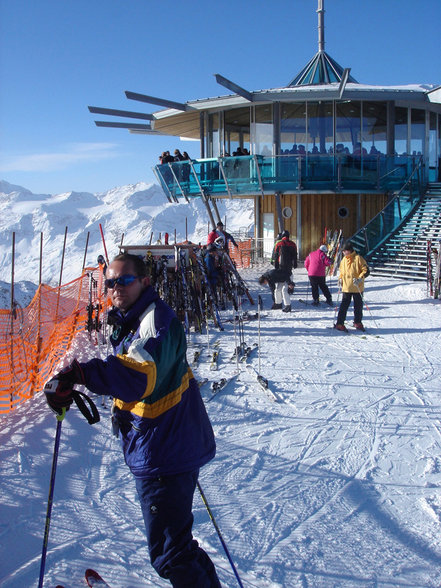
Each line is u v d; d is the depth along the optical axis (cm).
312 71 2586
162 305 293
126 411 291
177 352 285
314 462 513
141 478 284
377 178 2098
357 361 849
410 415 627
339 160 2055
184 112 2281
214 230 1460
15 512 416
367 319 1179
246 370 798
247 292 1423
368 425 599
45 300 1084
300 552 375
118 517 418
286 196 2292
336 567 359
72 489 457
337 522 414
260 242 2458
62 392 258
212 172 2159
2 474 473
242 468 500
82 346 956
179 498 280
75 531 397
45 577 343
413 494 455
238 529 402
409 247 1819
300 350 920
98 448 535
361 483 475
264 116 2205
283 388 719
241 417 622
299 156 2050
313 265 1338
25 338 773
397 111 2220
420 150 2275
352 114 2170
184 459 282
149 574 352
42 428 574
